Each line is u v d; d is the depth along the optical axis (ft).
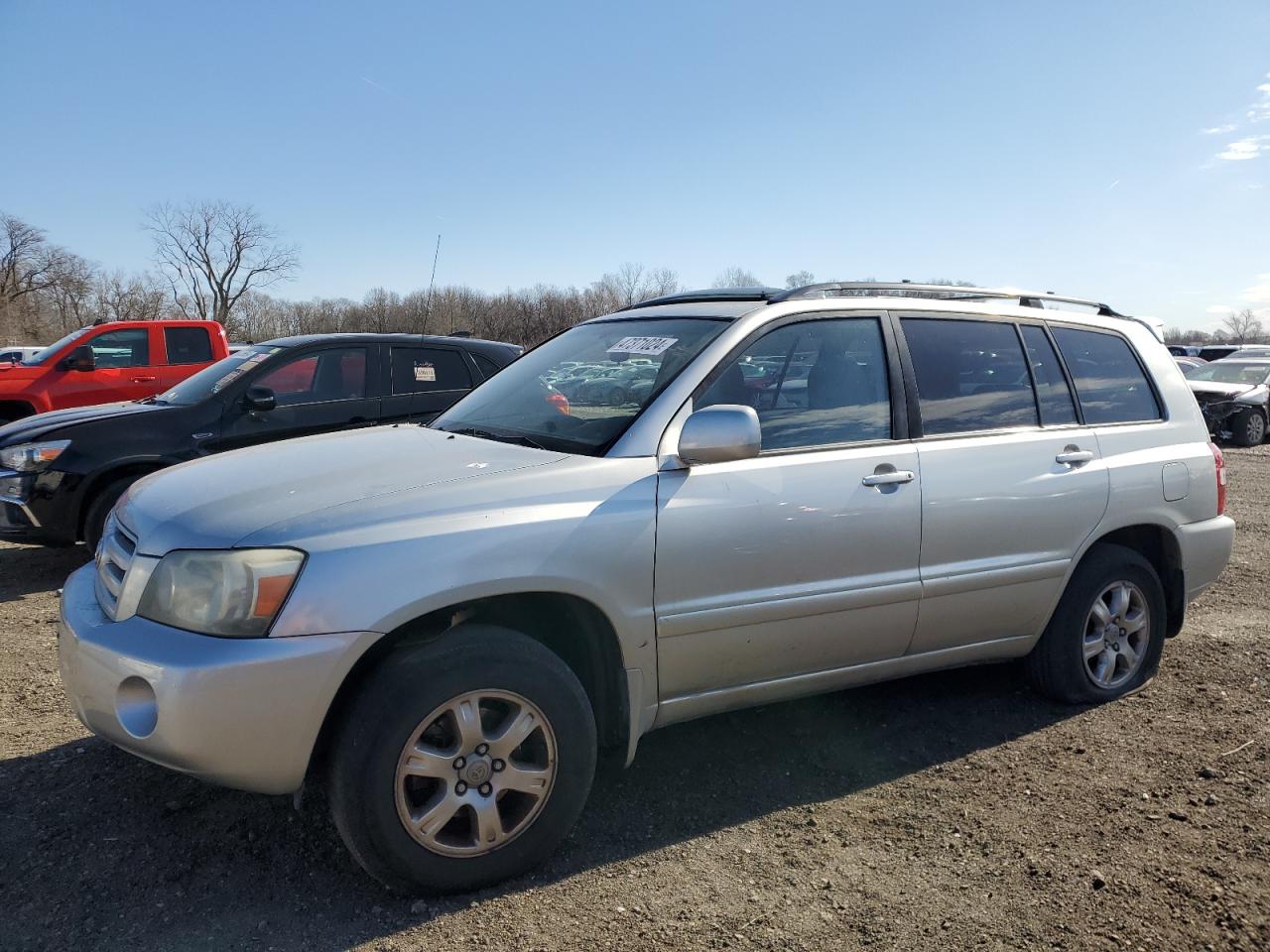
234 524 8.55
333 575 8.19
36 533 20.57
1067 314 14.46
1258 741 12.57
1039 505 12.69
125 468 21.35
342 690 8.52
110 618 8.85
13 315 219.61
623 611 9.57
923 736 12.71
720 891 9.00
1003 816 10.53
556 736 9.06
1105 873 9.37
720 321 11.55
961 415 12.53
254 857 9.39
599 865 9.45
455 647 8.59
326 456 10.58
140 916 8.39
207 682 7.82
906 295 13.17
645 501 9.74
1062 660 13.48
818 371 11.60
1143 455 14.06
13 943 7.97
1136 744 12.48
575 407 11.16
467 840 8.80
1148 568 14.15
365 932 8.25
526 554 8.93
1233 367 62.08
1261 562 23.66
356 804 8.24
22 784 10.81
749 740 12.52
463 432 11.76
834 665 11.47
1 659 15.49
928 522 11.68
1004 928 8.46
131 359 35.27
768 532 10.42
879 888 9.10
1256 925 8.52
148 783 10.85
